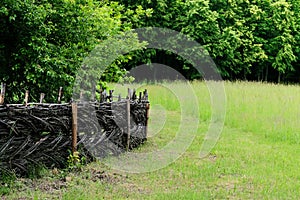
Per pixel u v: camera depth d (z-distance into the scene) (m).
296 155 7.92
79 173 5.92
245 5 26.25
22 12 6.96
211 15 24.12
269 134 9.80
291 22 26.56
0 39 7.45
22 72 7.53
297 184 5.93
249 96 15.09
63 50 7.55
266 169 6.74
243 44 25.20
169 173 6.34
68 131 6.06
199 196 5.17
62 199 4.81
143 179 5.97
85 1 7.94
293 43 26.88
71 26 7.73
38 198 4.78
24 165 5.47
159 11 23.55
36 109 5.54
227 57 24.94
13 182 5.17
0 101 5.22
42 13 7.04
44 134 5.70
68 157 6.08
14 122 5.27
